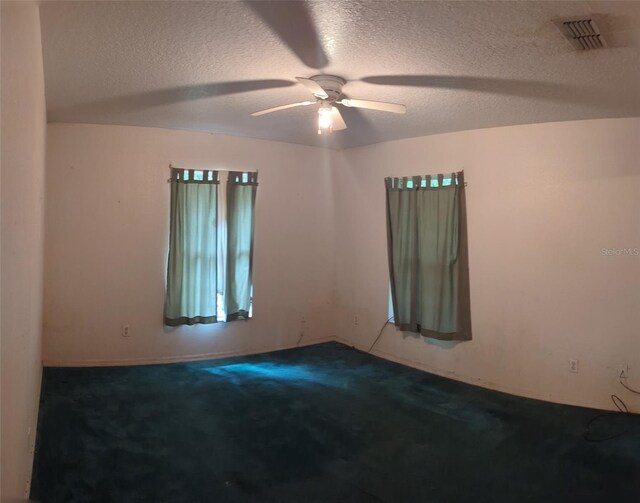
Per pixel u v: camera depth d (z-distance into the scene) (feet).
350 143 16.81
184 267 15.34
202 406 11.85
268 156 16.80
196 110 12.37
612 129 11.85
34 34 6.10
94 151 14.46
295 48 7.89
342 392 13.14
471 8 6.32
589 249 12.14
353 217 17.65
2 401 3.84
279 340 17.42
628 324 11.78
